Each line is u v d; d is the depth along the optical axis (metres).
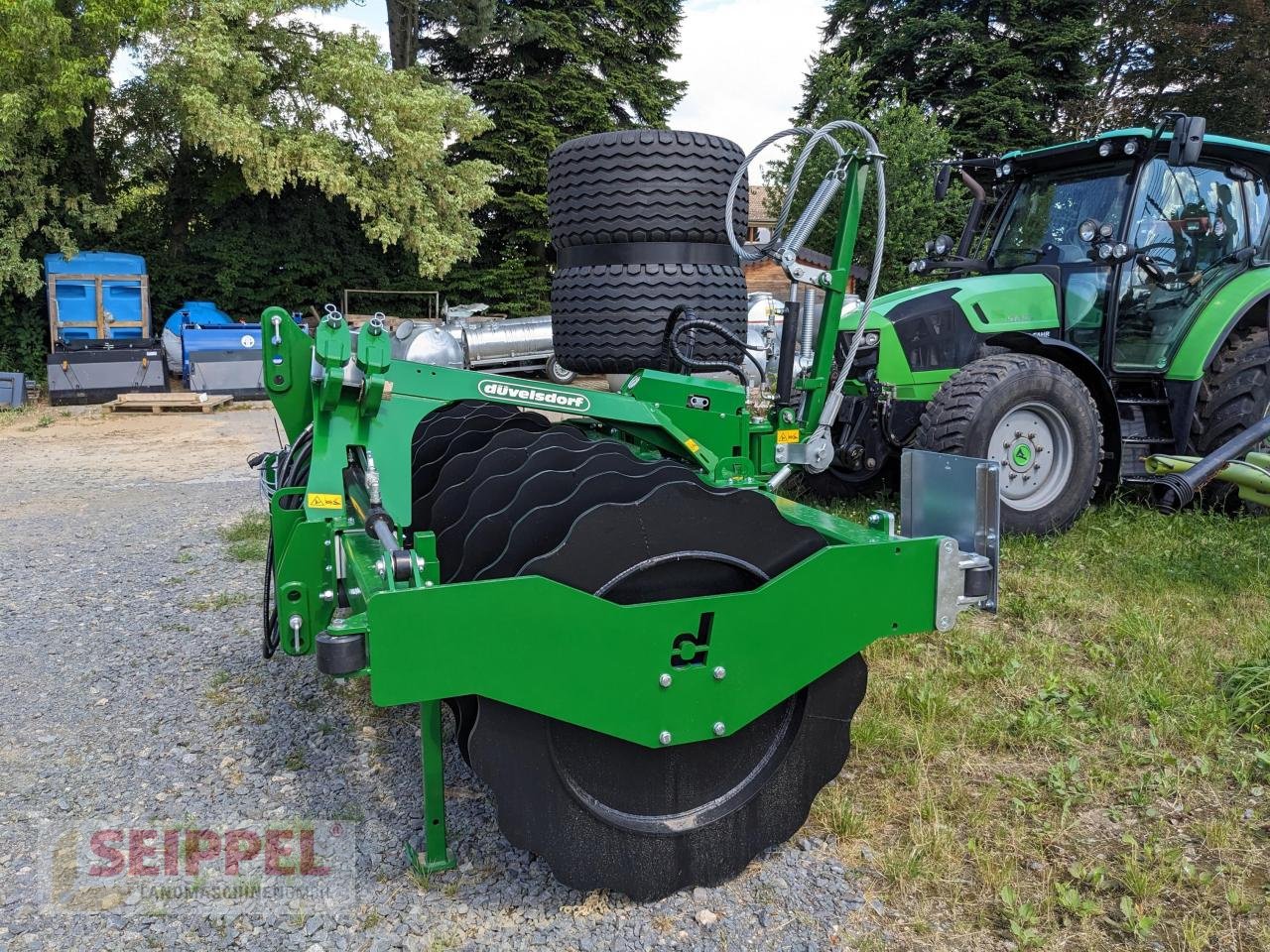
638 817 2.30
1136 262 5.55
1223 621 4.02
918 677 3.48
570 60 21.78
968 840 2.49
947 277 7.57
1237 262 5.95
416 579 2.04
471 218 21.66
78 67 13.40
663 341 3.65
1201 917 2.23
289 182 18.55
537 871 2.44
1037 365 5.02
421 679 1.95
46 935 2.23
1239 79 20.25
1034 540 5.00
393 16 20.25
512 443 2.95
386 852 2.54
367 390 2.56
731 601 2.22
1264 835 2.54
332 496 2.57
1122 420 5.96
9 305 15.33
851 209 3.31
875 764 2.93
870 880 2.39
